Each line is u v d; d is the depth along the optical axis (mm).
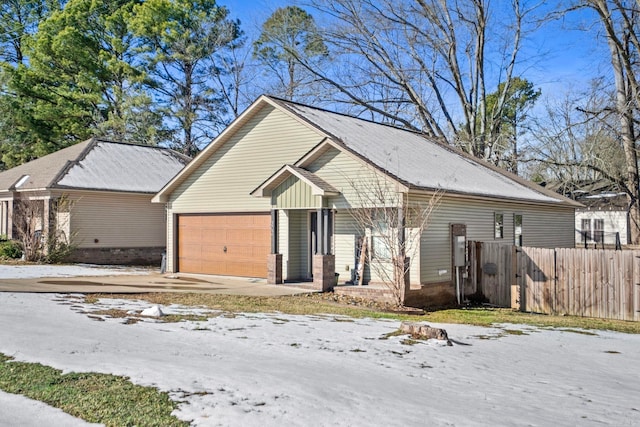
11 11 43938
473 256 18516
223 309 12625
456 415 5551
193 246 21453
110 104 39906
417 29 34500
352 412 5469
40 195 25641
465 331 11914
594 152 35781
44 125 38844
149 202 28516
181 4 42062
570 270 16625
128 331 9070
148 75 41344
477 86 35938
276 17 38156
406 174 17078
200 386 6090
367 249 17531
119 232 27312
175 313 11398
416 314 14727
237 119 19844
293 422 5117
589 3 27250
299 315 12516
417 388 6605
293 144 18953
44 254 24422
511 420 5480
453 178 19078
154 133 38781
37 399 5633
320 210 17031
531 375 7859
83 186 25766
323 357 8023
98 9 41219
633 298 15633
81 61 38562
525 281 17359
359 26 34625
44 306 11219
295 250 19141
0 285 14406
